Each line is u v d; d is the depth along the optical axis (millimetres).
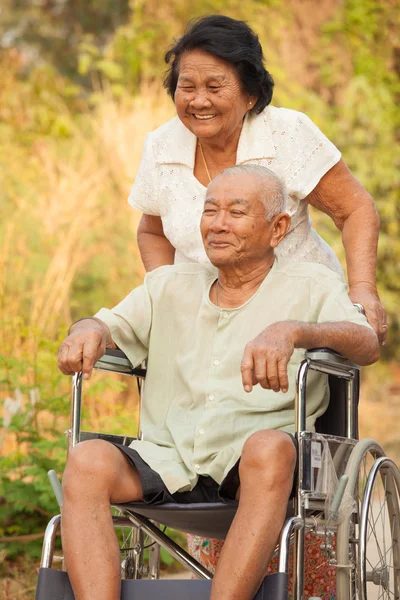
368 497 3637
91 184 10805
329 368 3635
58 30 16734
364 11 14312
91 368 3721
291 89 13391
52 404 6543
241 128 4375
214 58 4160
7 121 13164
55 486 3617
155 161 4531
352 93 13750
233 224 3732
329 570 4266
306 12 14297
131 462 3535
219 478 3652
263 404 3744
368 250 4367
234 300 3885
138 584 3354
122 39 13922
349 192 4410
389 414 11445
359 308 3852
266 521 3248
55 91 14195
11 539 5957
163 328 4012
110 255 10586
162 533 3861
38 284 9570
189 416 3836
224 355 3818
